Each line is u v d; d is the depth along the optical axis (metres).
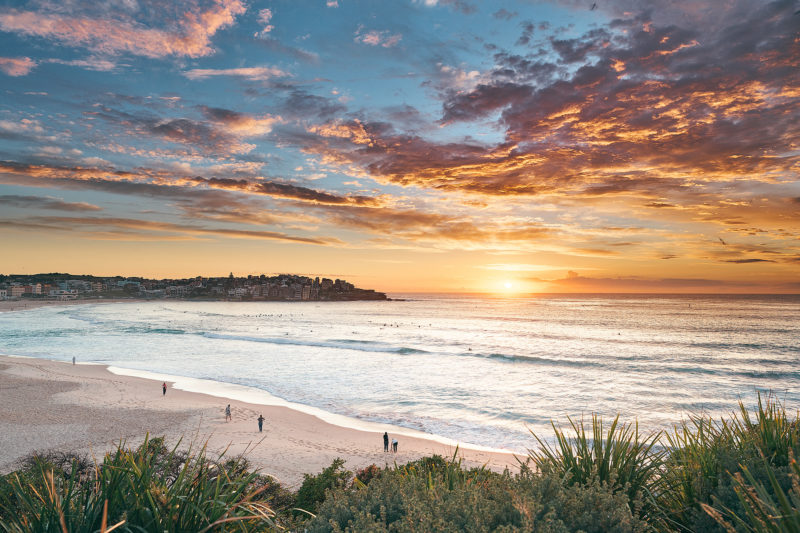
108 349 78.00
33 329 116.88
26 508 2.63
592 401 41.72
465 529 2.33
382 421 34.34
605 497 2.54
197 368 58.50
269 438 28.89
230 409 35.56
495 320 161.12
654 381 51.97
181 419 33.22
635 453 3.53
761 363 65.88
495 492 2.65
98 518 2.52
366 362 65.19
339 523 2.65
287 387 46.81
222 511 2.61
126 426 31.05
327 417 35.22
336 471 12.11
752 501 2.38
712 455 3.59
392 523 2.44
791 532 2.04
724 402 41.41
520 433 31.33
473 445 28.41
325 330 125.44
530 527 2.19
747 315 171.62
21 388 43.50
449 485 3.14
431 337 104.88
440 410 37.97
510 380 51.66
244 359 67.31
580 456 3.53
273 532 2.63
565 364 64.31
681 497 3.45
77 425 30.98
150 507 2.51
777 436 3.66
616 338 100.06
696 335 105.56
